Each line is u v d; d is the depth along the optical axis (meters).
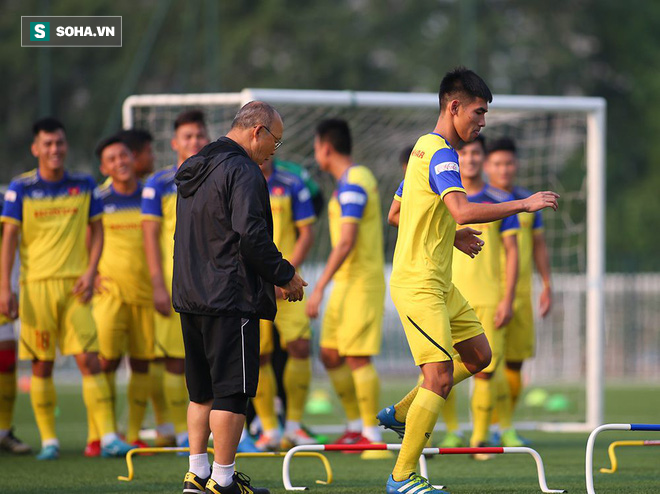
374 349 29.25
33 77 114.75
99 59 116.44
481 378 29.48
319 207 34.97
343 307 29.36
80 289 28.75
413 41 113.56
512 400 33.38
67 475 25.25
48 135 28.72
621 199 110.44
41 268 28.86
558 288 72.19
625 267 76.06
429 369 19.83
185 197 19.17
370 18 113.88
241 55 112.06
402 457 19.98
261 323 29.33
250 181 18.50
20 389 59.03
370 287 29.31
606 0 118.69
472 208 18.89
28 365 67.62
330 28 113.62
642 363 75.31
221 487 18.66
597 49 120.06
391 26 114.75
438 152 19.66
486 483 23.78
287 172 31.19
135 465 27.38
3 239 28.66
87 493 22.22
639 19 120.06
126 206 31.22
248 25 112.75
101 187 32.78
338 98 38.03
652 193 109.88
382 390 58.03
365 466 27.38
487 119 45.31
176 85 112.06
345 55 111.31
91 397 29.16
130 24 115.81
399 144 50.25
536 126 49.09
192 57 111.38
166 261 30.05
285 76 110.31
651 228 107.94
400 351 72.94
